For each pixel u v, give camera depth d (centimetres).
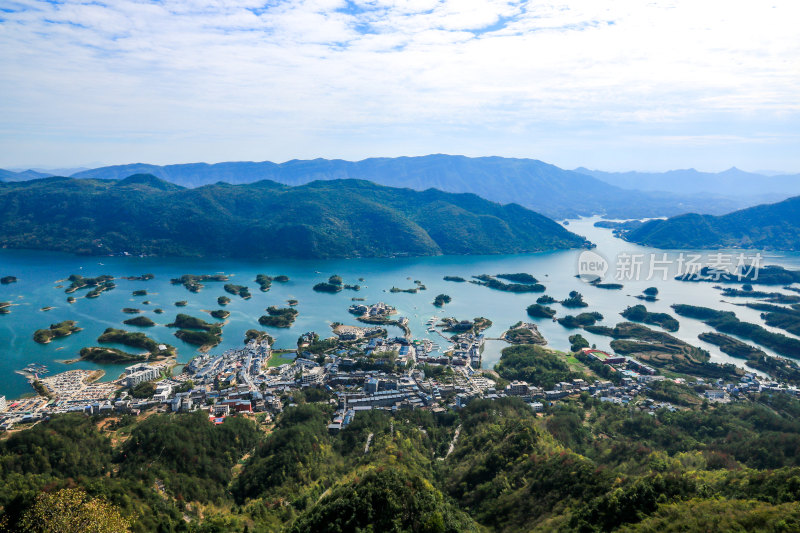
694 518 17212
